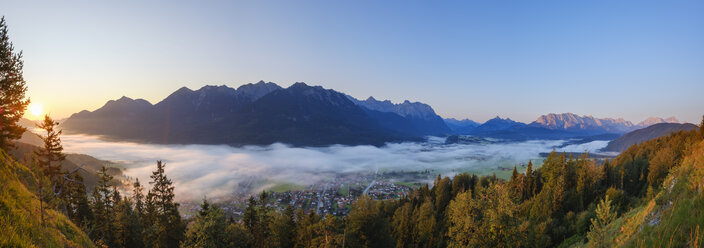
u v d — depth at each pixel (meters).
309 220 56.88
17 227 12.44
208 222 42.12
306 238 52.56
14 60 34.56
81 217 50.31
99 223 48.72
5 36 33.19
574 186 86.38
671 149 92.44
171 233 50.41
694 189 12.55
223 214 49.03
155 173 52.06
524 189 95.94
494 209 35.94
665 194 16.52
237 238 50.78
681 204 12.30
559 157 99.06
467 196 40.78
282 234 59.34
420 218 76.69
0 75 33.06
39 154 48.59
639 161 102.31
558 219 66.69
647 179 84.19
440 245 68.75
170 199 52.16
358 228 54.06
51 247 13.83
